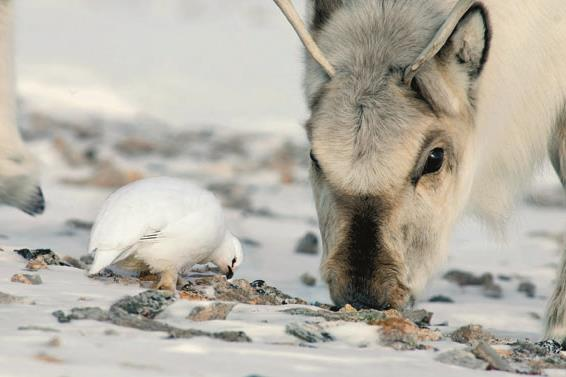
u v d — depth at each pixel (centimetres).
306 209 3962
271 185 4581
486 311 2094
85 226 2734
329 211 1622
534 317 2066
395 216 1598
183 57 8925
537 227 3916
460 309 2109
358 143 1593
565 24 1872
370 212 1590
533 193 2170
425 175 1647
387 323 1348
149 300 1380
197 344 1159
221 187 4216
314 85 1686
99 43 9106
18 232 2552
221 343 1188
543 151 1964
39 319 1250
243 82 8119
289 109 7194
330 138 1605
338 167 1590
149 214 1528
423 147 1620
